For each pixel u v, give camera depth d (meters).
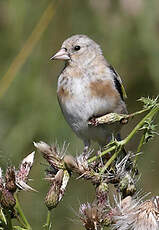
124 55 12.91
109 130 9.66
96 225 6.27
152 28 12.60
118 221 6.29
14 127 12.30
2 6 12.92
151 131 6.73
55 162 6.55
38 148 6.59
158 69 12.71
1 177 6.59
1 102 12.45
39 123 12.30
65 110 9.91
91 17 12.96
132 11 12.66
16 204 6.53
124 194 6.57
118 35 12.82
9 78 12.50
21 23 12.87
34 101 12.49
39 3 12.87
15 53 12.85
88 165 6.66
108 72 9.86
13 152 11.88
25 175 6.57
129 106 13.19
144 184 11.95
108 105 9.71
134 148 12.15
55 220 11.50
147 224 6.25
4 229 6.46
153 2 12.55
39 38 12.66
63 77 9.95
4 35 12.89
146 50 12.69
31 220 11.35
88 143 10.05
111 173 6.77
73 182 12.10
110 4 12.84
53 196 6.46
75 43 9.99
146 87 13.10
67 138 11.95
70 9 13.01
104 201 6.40
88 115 9.67
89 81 9.72
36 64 12.73
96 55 10.04
